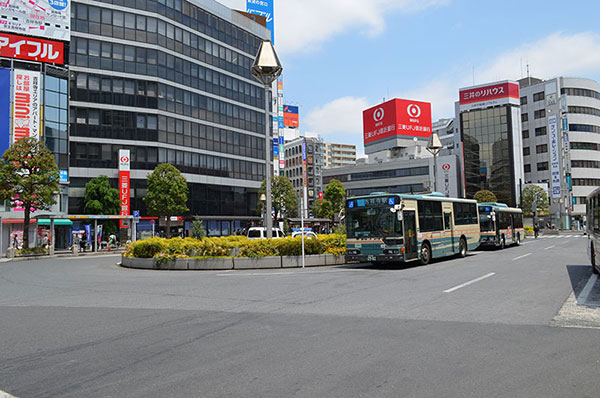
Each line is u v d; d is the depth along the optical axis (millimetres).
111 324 7641
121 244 42531
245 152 56312
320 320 7508
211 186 51469
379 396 4039
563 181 77062
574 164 80188
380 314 7906
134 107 44344
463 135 83000
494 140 80438
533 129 82500
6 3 37281
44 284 14523
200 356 5504
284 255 18656
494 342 5859
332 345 5855
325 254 19156
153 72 45562
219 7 53938
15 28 37594
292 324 7250
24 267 22750
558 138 77812
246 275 15680
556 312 7762
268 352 5594
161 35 46406
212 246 19016
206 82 51562
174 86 47594
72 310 9211
